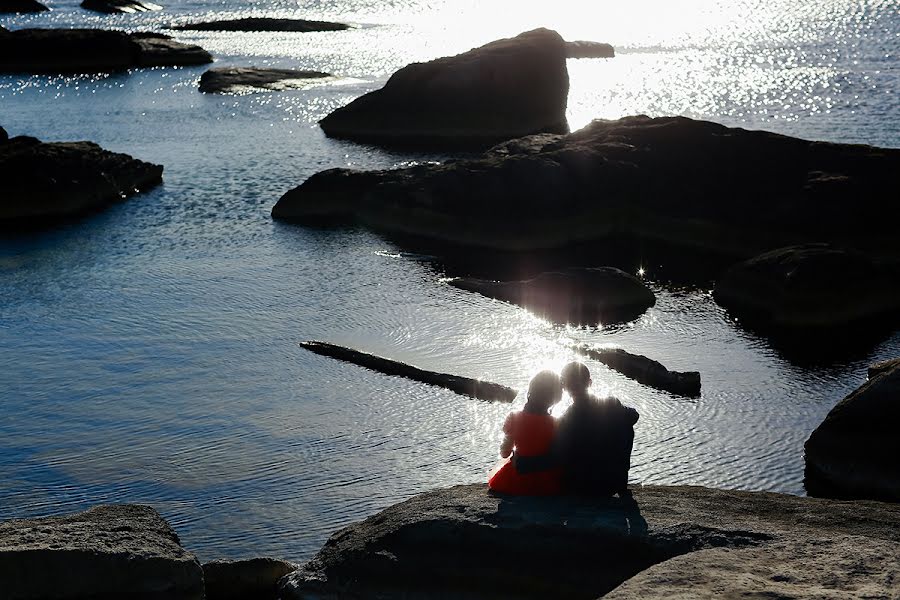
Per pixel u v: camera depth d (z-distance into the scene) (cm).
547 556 1059
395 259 3048
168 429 1941
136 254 3123
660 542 1037
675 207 3228
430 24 10675
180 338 2420
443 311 2584
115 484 1731
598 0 14100
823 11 10881
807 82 6031
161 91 6122
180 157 4438
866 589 877
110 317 2572
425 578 1091
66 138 4859
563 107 5194
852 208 3006
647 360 2184
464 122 4956
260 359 2286
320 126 5072
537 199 3228
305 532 1573
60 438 1909
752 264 2639
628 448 1144
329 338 2403
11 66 7019
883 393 1703
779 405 2030
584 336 2411
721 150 3372
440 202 3278
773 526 1065
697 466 1784
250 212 3584
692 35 9275
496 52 5078
